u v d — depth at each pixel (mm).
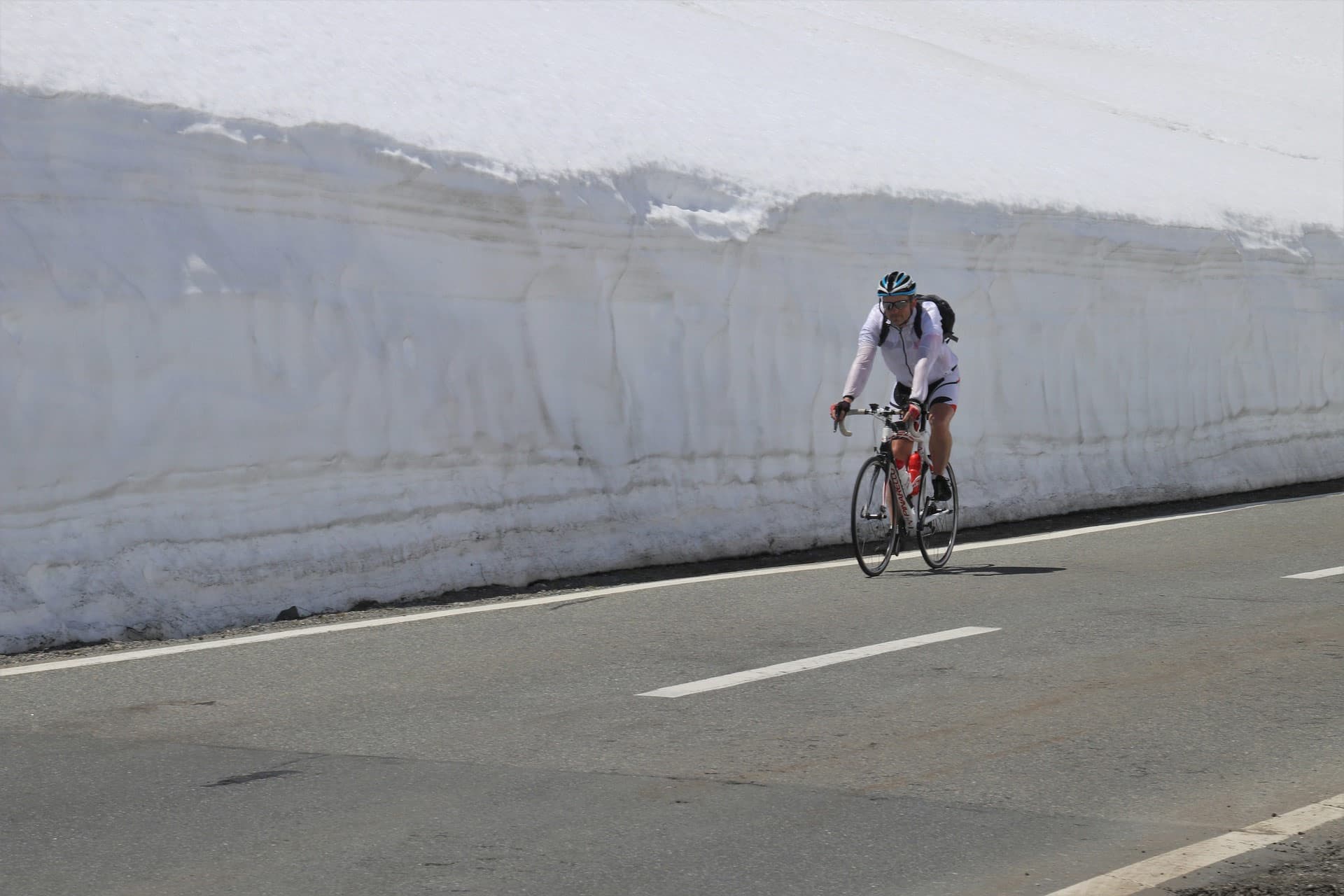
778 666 17281
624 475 27969
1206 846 10969
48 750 13758
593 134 32000
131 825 11508
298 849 10945
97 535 20531
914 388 23953
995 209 37250
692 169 32188
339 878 10328
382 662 17750
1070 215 38969
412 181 26156
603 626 20125
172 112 24000
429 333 26000
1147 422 39875
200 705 15539
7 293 20688
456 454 25484
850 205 34125
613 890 10117
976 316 36156
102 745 13906
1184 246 41688
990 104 56594
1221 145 66125
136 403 21578
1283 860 10617
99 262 21922
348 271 25266
